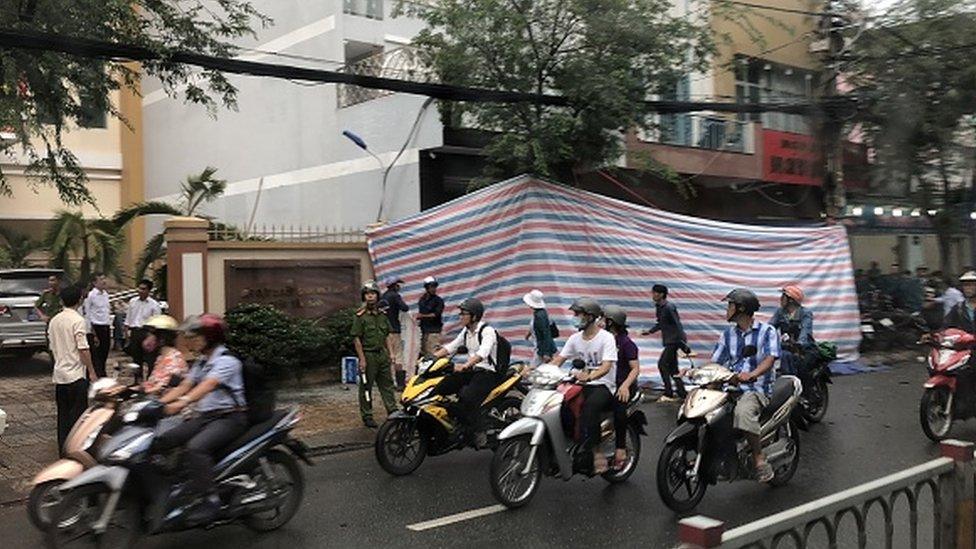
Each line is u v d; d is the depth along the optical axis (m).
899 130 17.22
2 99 10.12
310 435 9.64
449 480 7.68
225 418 5.84
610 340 7.05
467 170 16.80
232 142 21.33
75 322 8.32
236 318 12.34
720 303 13.70
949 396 9.17
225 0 12.18
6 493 7.50
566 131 12.93
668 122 17.94
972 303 9.48
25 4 9.55
